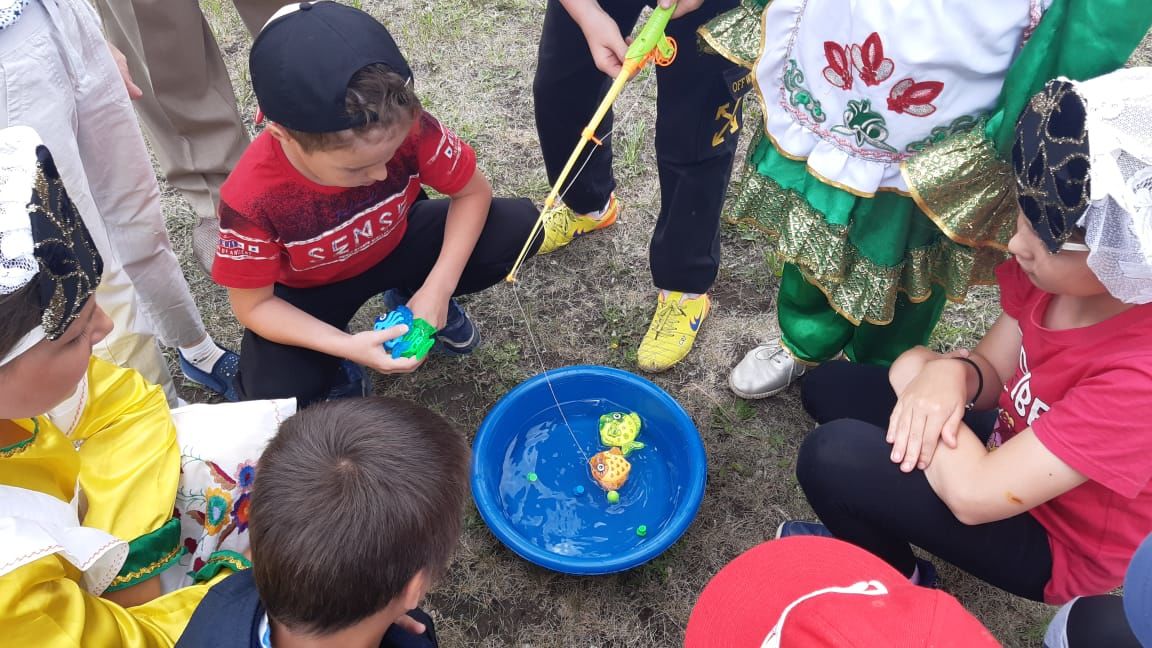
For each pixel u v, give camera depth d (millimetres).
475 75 3125
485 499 1896
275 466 966
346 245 1828
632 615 1893
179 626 1226
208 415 1538
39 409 1067
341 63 1364
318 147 1450
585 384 2146
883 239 1577
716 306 2486
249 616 1005
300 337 1829
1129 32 1192
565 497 2076
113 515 1295
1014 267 1520
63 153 1560
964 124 1398
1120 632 1244
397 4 3385
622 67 1760
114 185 1809
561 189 2406
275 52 1386
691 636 1191
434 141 1827
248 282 1755
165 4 2143
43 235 953
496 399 2281
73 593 1067
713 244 2162
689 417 2057
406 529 942
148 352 1892
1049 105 1172
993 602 1889
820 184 1563
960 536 1478
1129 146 1053
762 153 1668
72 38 1563
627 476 2070
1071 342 1326
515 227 2129
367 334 1822
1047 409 1392
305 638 983
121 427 1393
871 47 1339
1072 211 1116
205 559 1455
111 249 1731
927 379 1560
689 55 1766
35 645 1001
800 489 2090
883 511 1537
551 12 1962
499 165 2826
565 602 1911
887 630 854
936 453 1466
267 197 1656
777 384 2225
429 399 2281
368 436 983
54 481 1221
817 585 1123
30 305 948
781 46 1479
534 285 2529
